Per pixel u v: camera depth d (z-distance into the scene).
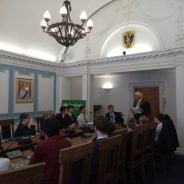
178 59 5.80
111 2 7.16
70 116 5.82
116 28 7.11
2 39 6.12
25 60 6.81
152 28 6.42
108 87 9.43
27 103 6.96
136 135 3.35
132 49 6.84
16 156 2.56
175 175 4.08
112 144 2.25
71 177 1.78
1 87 6.14
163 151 4.32
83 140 3.58
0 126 4.62
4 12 5.70
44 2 6.27
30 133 4.32
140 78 8.73
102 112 9.55
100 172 2.15
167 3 6.21
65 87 8.37
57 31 3.67
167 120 4.74
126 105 9.01
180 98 5.75
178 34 5.95
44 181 1.83
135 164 3.41
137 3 6.71
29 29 6.66
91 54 7.61
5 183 1.04
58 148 1.95
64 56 8.12
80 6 6.96
